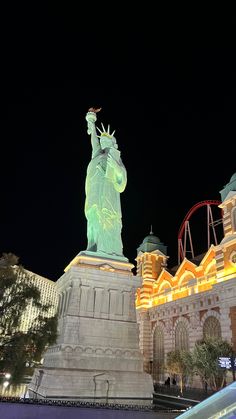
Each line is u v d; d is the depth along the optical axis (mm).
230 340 58312
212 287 65500
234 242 64375
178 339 75188
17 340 22875
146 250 101375
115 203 53250
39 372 38781
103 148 57812
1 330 23406
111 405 25109
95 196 53031
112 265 47562
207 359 51250
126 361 41750
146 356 84688
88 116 62062
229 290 61188
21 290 25000
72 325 41250
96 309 43406
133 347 43250
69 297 43469
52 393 35656
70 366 38625
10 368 21891
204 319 66875
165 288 88750
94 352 40844
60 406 22656
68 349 39750
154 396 50188
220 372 50219
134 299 46156
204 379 53688
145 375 41281
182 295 80188
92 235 52219
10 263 25422
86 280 44312
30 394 40000
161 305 84125
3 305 23969
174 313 78125
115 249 50469
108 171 54312
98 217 51688
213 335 61906
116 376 39594
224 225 68438
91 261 47188
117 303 44812
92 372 38625
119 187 54719
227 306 60875
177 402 44719
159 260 100250
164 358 78312
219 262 67188
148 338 87062
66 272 46562
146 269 97938
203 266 75375
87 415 22391
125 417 22531
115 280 45750
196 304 70438
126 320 44438
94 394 37312
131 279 46656
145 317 89250
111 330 43000
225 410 8969
